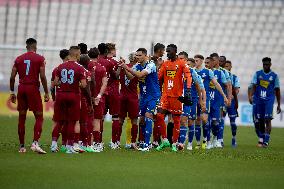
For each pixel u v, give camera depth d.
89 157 40.91
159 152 46.41
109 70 48.94
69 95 42.69
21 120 43.25
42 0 135.75
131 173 33.50
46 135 64.69
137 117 49.84
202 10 134.12
